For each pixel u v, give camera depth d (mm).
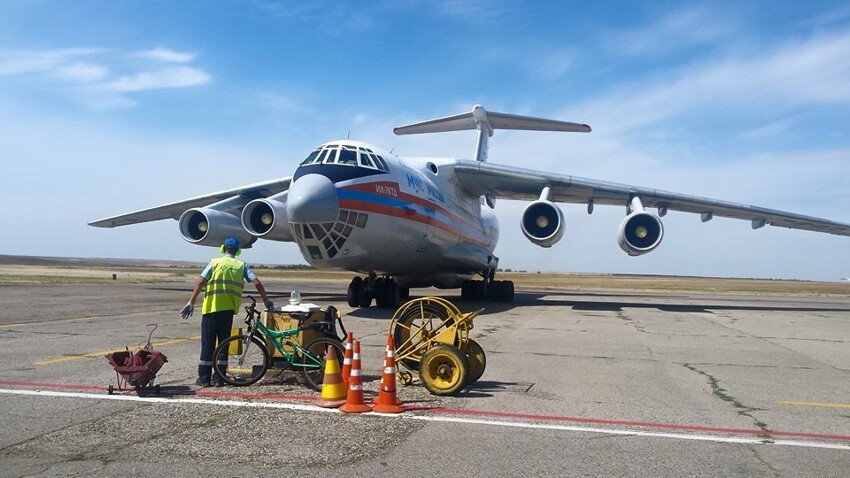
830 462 4531
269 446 4715
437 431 5188
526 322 14602
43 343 9883
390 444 4809
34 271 52812
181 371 7684
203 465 4277
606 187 18406
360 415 5703
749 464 4461
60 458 4375
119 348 9375
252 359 8516
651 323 14984
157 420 5410
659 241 17359
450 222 17922
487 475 4156
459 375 6473
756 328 14250
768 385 7383
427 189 16375
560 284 54406
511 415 5770
